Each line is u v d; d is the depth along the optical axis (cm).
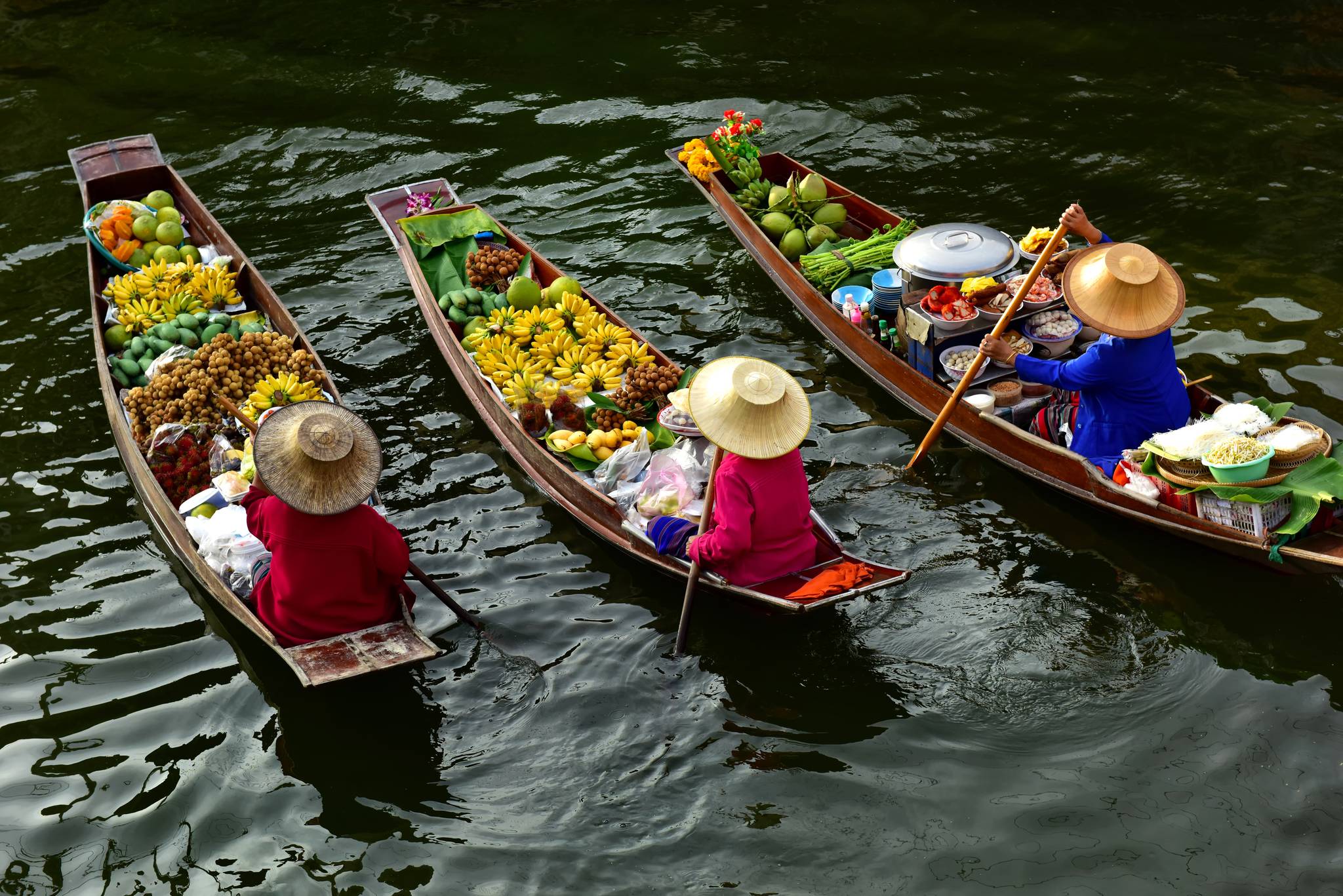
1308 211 938
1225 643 549
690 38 1305
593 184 1048
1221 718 511
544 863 472
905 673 552
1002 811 478
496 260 805
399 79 1235
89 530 679
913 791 491
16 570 650
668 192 1030
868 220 877
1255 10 1300
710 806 493
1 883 474
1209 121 1085
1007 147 1070
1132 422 630
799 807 489
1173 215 949
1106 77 1180
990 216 968
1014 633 567
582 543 655
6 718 557
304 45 1317
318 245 977
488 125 1148
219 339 712
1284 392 721
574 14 1374
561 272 823
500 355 738
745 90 1187
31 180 1077
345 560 541
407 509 686
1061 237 635
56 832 496
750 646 575
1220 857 450
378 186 1059
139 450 673
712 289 895
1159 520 604
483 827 491
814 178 888
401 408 775
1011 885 447
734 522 540
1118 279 596
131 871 478
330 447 525
